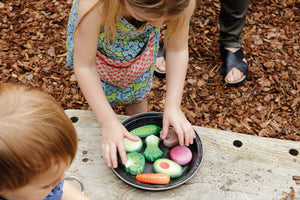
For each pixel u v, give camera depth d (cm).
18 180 57
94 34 106
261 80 226
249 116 209
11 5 263
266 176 112
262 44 248
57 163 60
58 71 228
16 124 53
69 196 93
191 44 248
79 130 124
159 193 106
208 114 210
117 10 97
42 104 58
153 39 138
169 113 120
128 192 106
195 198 105
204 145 121
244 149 121
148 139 117
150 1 79
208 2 272
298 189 108
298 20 265
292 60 238
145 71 151
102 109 113
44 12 260
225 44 227
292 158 118
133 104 181
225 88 223
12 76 223
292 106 213
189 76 228
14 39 243
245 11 204
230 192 107
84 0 100
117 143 108
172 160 113
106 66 137
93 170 112
